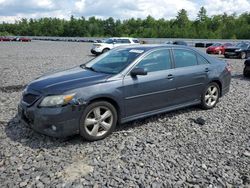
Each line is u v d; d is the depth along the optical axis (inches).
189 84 235.8
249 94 331.9
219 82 264.1
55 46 1615.4
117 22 4972.9
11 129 204.1
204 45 1771.7
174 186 139.4
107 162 160.1
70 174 147.7
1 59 719.7
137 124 218.5
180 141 189.9
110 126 191.2
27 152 170.1
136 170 152.3
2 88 342.0
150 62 213.0
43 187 136.6
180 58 234.4
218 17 3981.3
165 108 223.5
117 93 189.8
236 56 935.0
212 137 198.4
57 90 173.5
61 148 175.5
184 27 4121.6
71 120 173.0
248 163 162.7
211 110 259.6
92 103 180.5
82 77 191.3
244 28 3366.1
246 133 207.2
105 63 217.0
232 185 141.4
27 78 416.8
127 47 232.7
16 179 142.8
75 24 5014.8
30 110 177.6
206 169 155.1
